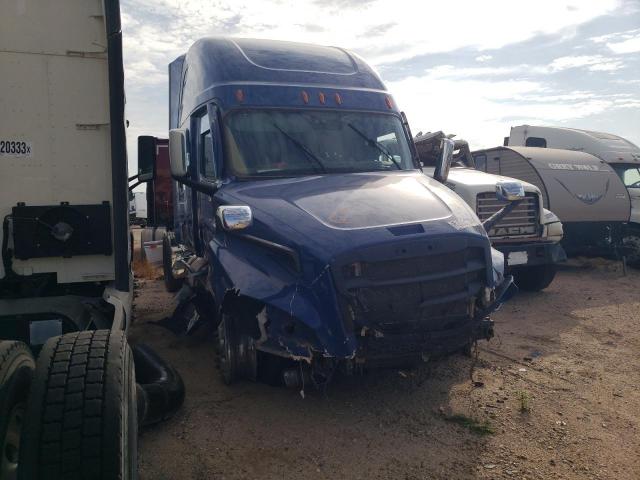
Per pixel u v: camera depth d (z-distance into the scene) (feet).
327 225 13.83
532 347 20.40
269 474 12.07
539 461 12.53
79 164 13.65
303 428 14.06
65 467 8.00
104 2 13.17
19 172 13.29
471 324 14.21
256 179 17.30
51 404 8.38
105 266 14.03
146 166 19.33
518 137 50.90
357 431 13.89
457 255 14.15
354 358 13.05
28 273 13.53
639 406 15.42
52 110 13.41
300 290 13.28
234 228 14.46
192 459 12.69
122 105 13.38
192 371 17.93
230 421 14.44
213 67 19.48
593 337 21.76
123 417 8.57
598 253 38.63
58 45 13.34
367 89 20.21
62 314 14.07
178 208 27.84
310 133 18.43
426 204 15.15
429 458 12.64
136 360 16.01
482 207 27.40
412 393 16.02
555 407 15.28
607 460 12.62
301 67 19.84
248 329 14.97
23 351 9.58
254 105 18.38
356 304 13.04
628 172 43.14
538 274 29.43
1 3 12.99
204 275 17.66
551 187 35.29
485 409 15.08
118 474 8.14
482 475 11.97
